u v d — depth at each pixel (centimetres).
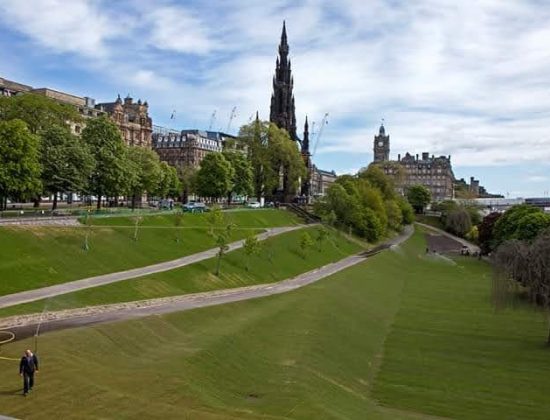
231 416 3997
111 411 3762
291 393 4966
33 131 13862
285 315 7862
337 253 16888
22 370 3828
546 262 7588
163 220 13425
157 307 7475
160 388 4406
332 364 6150
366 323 8500
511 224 16588
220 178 19100
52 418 3544
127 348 5534
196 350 5572
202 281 9831
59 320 6100
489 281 13900
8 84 19462
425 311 9806
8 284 7362
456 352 7138
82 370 4500
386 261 16350
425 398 5481
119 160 13925
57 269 8419
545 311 7831
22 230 9144
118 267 9475
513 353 7106
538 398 5525
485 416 5047
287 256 13862
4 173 10512
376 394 5578
